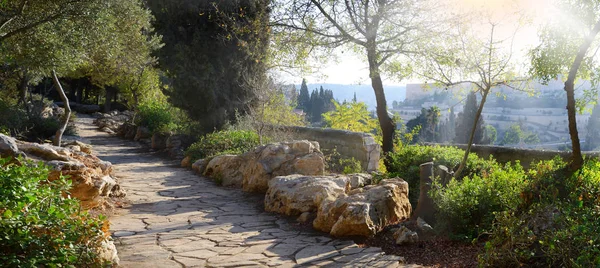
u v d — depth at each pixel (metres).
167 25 19.73
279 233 7.61
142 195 11.11
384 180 8.77
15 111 21.27
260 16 16.88
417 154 11.32
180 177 14.33
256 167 11.51
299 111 22.59
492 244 5.48
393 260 6.02
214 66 20.03
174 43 19.80
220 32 19.70
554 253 4.87
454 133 52.03
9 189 4.70
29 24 11.55
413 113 85.44
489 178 7.67
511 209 6.24
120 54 18.66
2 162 5.20
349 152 15.15
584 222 5.04
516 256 5.21
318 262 5.99
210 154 16.59
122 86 31.58
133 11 13.80
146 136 27.97
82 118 43.78
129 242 6.86
